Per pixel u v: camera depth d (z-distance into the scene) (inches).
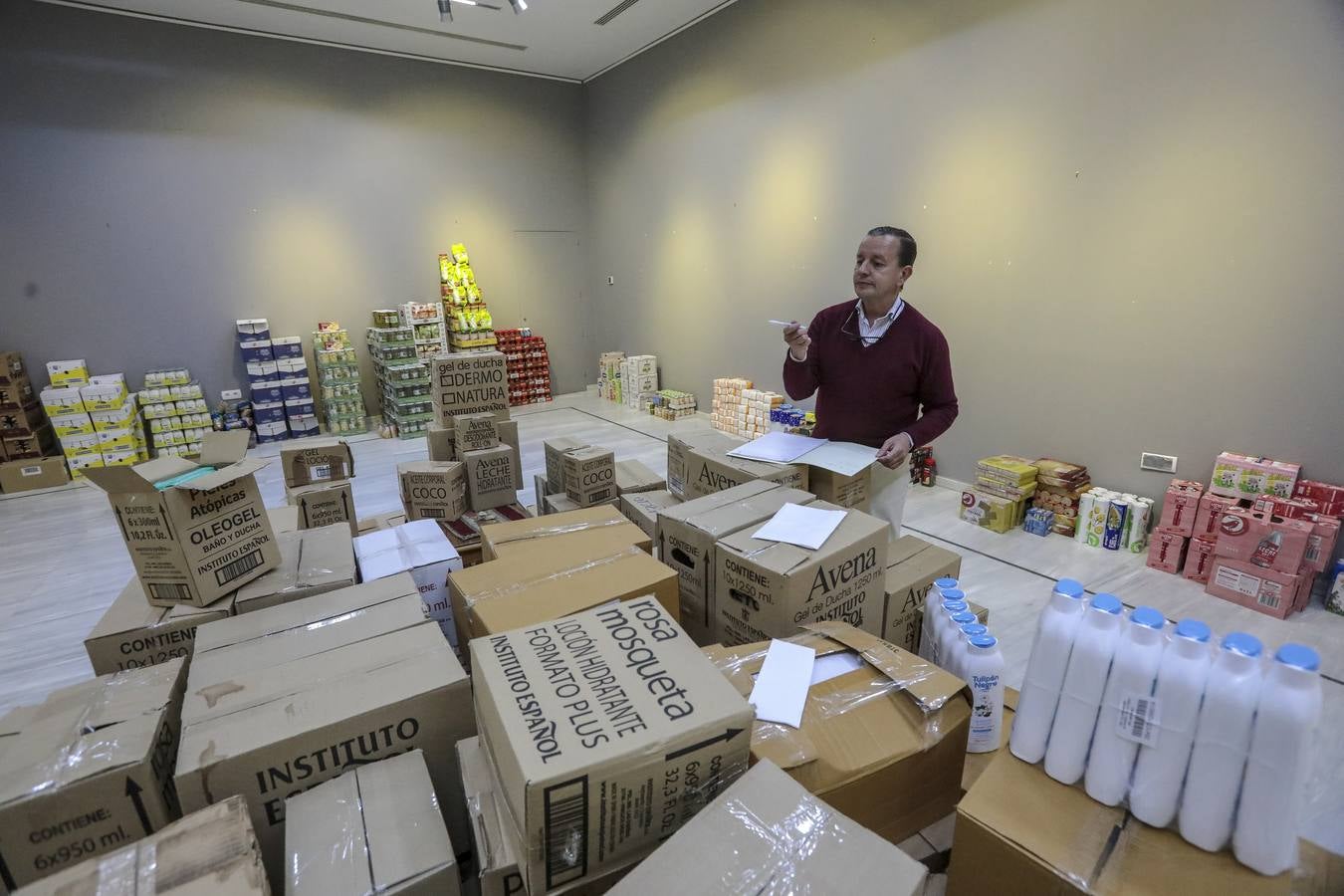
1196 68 111.9
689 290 251.0
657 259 264.1
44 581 131.3
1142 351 126.8
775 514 59.4
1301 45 100.7
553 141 284.8
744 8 198.5
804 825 30.8
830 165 183.3
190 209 218.2
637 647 40.6
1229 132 109.9
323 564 64.9
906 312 77.8
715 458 75.3
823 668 45.8
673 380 273.6
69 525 161.8
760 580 50.1
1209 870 31.1
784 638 49.5
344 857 36.6
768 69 195.6
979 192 148.3
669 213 251.4
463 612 54.2
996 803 35.7
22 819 35.5
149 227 213.3
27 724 40.9
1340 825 59.9
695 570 58.3
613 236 287.9
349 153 241.3
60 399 188.2
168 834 33.6
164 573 56.2
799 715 40.9
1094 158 127.6
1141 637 32.9
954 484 167.5
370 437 239.9
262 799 40.0
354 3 196.4
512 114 272.4
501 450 110.3
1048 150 134.3
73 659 104.3
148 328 218.2
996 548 132.7
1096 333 133.1
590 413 274.4
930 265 161.9
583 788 31.7
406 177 254.1
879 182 170.7
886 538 56.2
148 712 42.1
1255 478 110.6
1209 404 119.3
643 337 284.7
